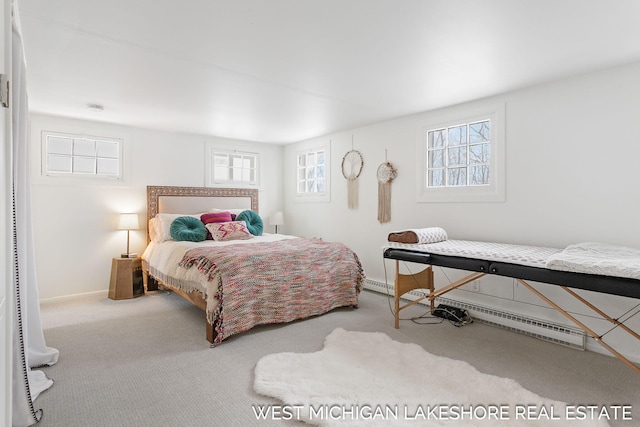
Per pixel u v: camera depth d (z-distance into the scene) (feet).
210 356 8.57
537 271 7.38
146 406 6.42
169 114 13.05
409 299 13.32
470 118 11.65
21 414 5.74
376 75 9.32
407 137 13.53
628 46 7.57
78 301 13.48
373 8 6.15
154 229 14.71
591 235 9.08
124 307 12.73
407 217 13.58
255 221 16.56
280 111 12.77
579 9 6.14
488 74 9.23
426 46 7.63
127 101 11.48
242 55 8.09
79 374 7.61
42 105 11.84
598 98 8.95
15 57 5.53
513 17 6.43
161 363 8.18
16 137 5.64
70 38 7.22
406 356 8.37
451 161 12.42
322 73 9.17
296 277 11.09
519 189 10.44
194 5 6.06
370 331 10.20
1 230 3.77
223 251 10.98
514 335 9.92
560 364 8.08
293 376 7.40
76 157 13.89
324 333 10.09
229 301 9.59
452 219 12.14
